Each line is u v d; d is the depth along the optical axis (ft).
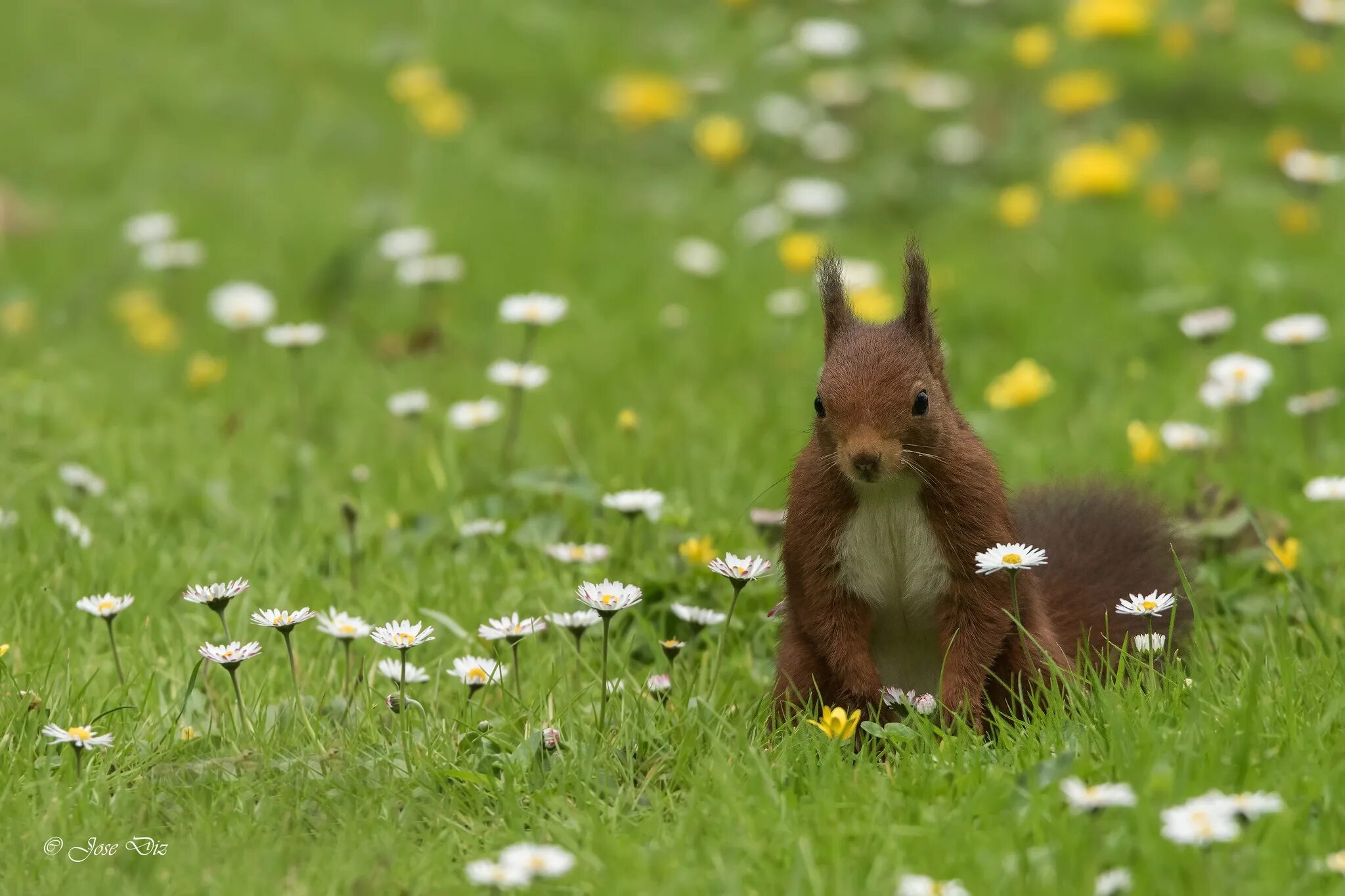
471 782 21.06
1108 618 25.20
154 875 18.88
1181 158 66.49
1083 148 65.16
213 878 18.74
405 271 51.29
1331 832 17.99
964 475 22.45
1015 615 22.30
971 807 19.04
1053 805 18.76
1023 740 21.17
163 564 30.25
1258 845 17.94
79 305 53.78
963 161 66.44
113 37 80.64
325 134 70.74
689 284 54.19
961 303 50.39
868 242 59.82
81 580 29.01
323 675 25.95
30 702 23.08
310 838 19.99
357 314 52.13
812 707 23.25
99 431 38.34
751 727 23.04
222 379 44.98
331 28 82.12
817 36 73.36
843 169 67.92
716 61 78.48
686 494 34.42
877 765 21.26
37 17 82.53
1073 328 48.44
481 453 38.32
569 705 23.41
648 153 70.13
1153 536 26.53
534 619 24.34
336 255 54.39
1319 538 31.81
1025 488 27.94
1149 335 47.52
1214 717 21.09
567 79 76.79
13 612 27.53
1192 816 16.79
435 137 69.72
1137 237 57.06
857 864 18.10
